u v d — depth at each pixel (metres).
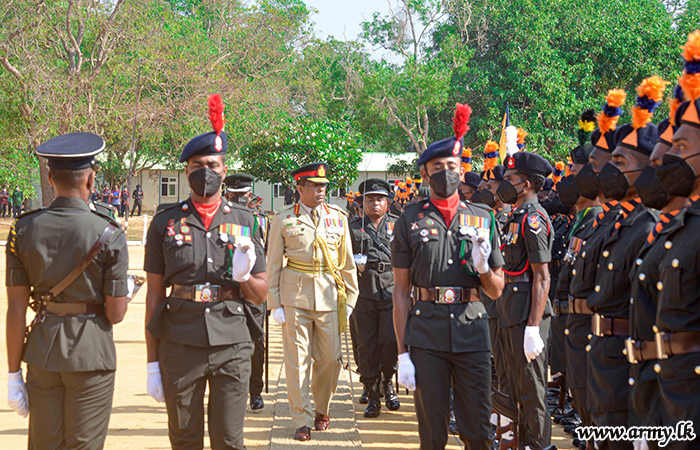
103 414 3.39
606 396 3.35
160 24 28.22
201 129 26.59
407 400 6.71
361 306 6.23
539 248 4.47
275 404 6.27
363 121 36.84
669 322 2.67
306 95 38.03
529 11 32.44
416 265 3.98
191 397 3.58
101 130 25.42
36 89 23.92
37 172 29.12
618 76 33.84
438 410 3.82
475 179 7.40
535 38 31.59
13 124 24.45
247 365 3.68
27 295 3.35
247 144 27.28
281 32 33.84
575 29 32.78
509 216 4.83
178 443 3.60
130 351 8.17
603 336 3.43
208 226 3.68
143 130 25.80
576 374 3.92
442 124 36.34
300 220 5.51
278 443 5.12
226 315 3.62
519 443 4.62
